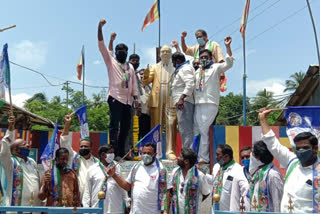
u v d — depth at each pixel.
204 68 8.61
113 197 6.22
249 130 8.77
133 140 9.98
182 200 5.96
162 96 9.27
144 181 5.96
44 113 34.03
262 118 5.45
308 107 5.62
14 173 6.36
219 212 4.58
